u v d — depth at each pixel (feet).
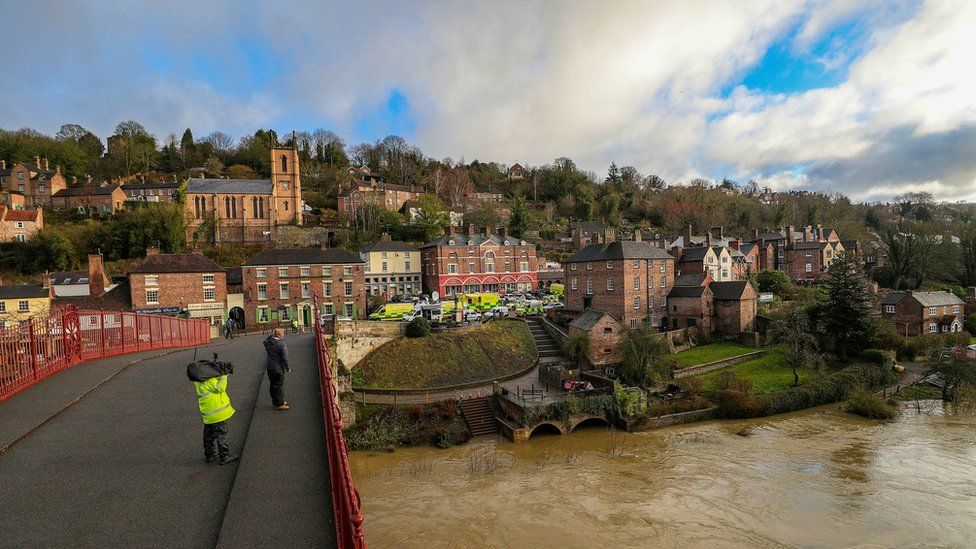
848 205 430.61
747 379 142.41
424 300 231.09
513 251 271.49
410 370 149.48
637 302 193.77
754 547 72.43
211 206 276.82
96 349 62.59
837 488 90.33
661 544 73.36
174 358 63.26
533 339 179.93
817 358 147.84
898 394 145.07
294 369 55.72
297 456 30.81
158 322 81.15
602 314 159.43
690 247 256.52
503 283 267.80
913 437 115.34
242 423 37.19
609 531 77.15
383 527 79.36
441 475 99.96
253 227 284.41
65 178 327.06
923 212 419.54
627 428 124.16
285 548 21.27
